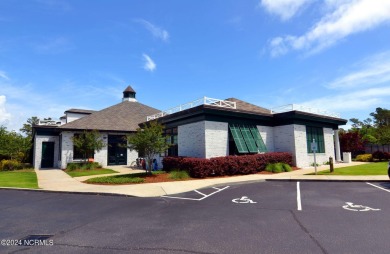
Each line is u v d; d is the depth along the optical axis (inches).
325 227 251.9
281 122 861.8
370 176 578.9
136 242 221.3
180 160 673.6
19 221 293.9
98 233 246.8
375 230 240.1
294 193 429.4
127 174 704.4
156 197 418.6
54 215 317.7
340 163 979.3
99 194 451.2
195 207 345.4
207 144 709.3
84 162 987.9
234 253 194.9
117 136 1137.4
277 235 231.9
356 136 1211.9
